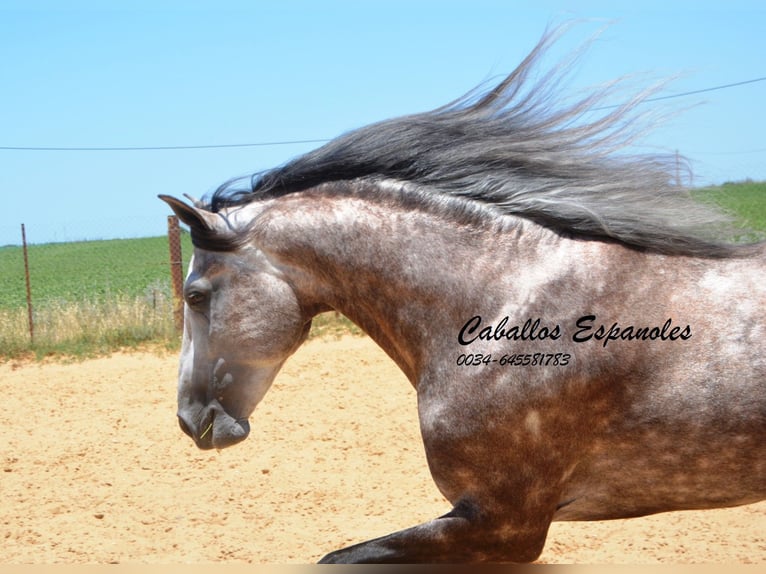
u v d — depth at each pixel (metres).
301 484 6.86
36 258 51.12
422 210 3.42
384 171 3.52
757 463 3.00
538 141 3.45
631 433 3.10
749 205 36.22
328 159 3.57
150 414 9.16
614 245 3.24
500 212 3.36
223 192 3.71
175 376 10.85
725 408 2.98
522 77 3.56
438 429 3.24
